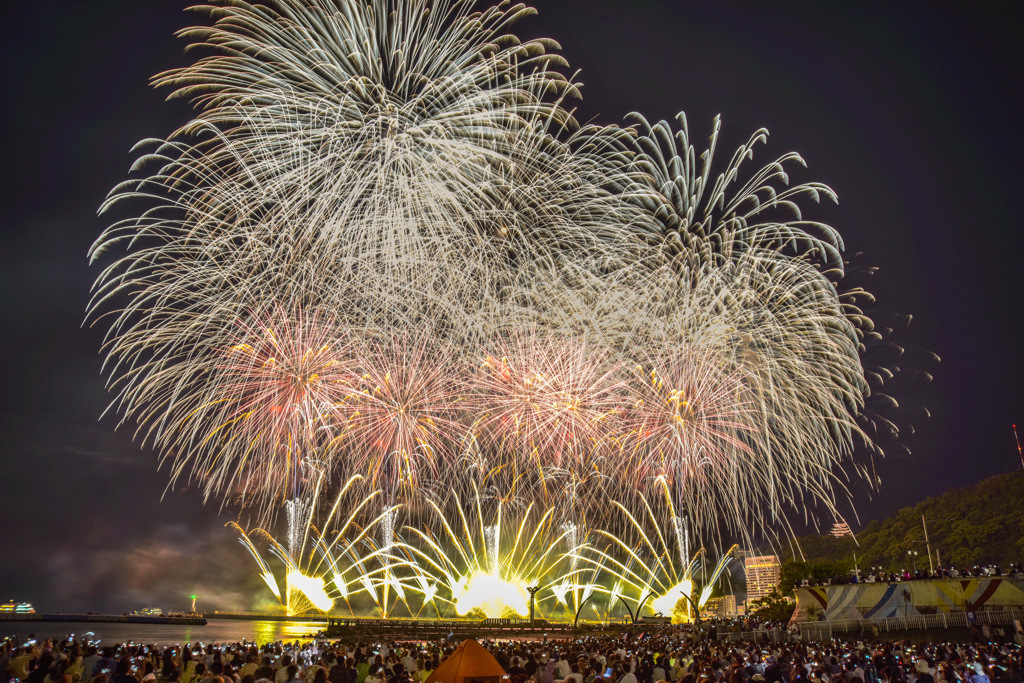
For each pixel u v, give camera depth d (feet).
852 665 77.30
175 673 69.21
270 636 384.47
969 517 387.96
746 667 66.33
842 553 471.21
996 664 84.58
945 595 201.36
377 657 80.33
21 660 78.48
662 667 83.46
